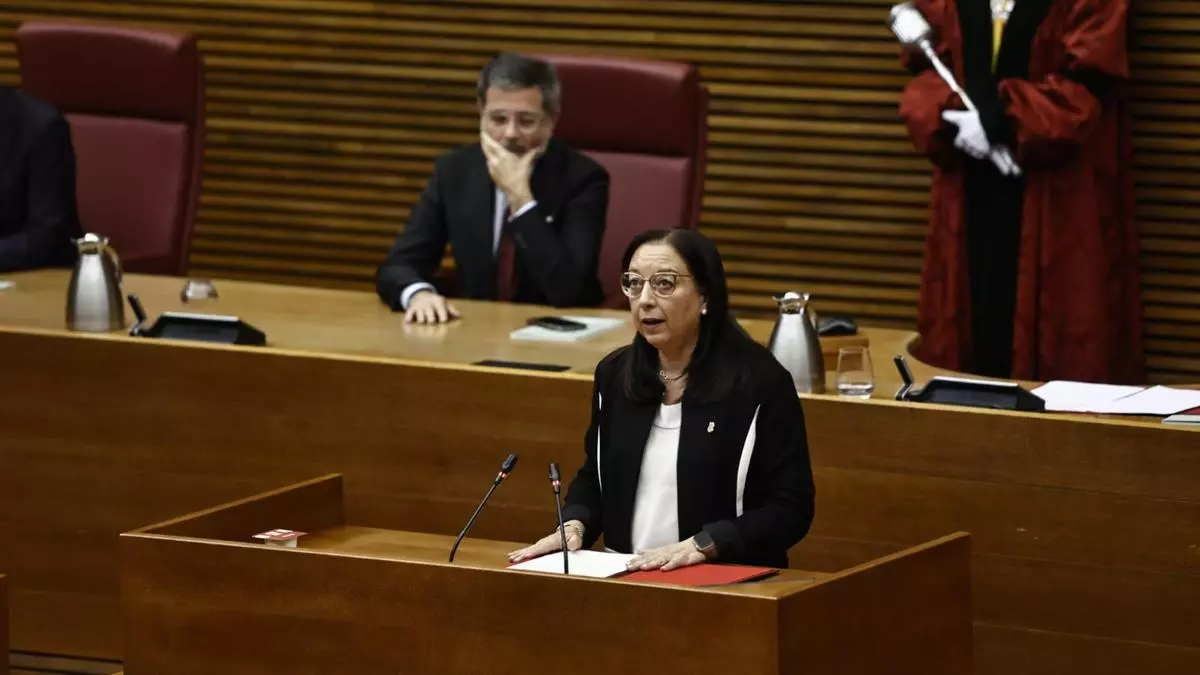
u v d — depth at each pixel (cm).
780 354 1462
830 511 1410
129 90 2223
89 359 1564
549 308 1825
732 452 1206
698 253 1205
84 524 1582
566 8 2570
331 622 1101
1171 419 1355
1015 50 2123
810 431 1409
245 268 2744
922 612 1099
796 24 2483
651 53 2541
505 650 1064
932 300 2227
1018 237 2189
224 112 2714
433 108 2642
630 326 1728
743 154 2528
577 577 1048
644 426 1226
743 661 1007
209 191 2738
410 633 1084
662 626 1027
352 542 1257
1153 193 2364
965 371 2234
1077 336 2191
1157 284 2380
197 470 1552
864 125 2483
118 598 1580
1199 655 1323
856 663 1052
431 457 1497
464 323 1739
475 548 1250
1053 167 2161
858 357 1439
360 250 2705
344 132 2677
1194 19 2317
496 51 2603
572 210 1883
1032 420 1349
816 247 2534
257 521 1237
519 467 1476
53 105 2252
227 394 1538
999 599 1373
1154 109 2347
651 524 1217
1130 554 1335
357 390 1507
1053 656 1363
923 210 2480
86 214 2219
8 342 1580
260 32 2680
